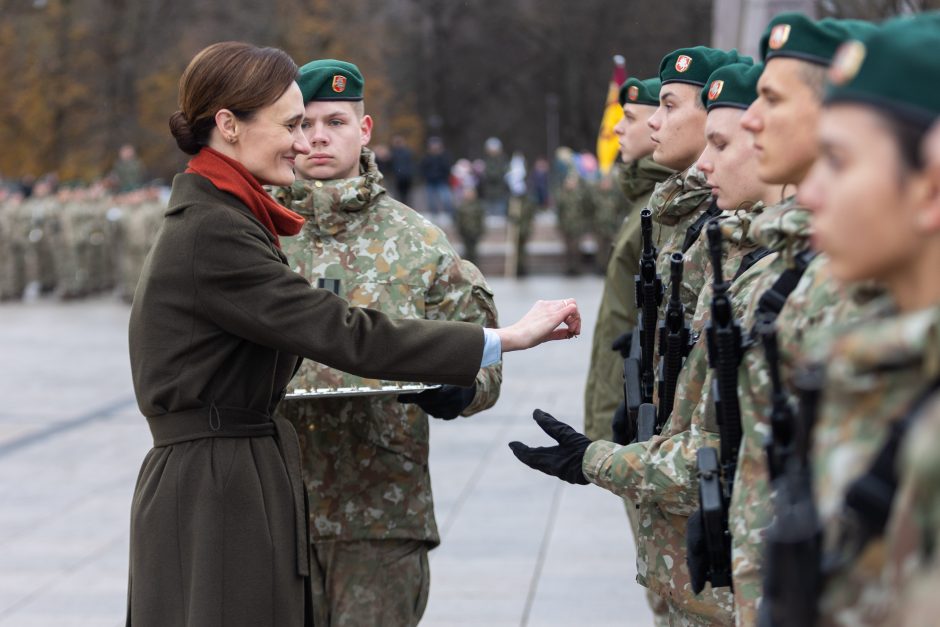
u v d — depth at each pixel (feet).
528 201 101.86
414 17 184.75
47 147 168.45
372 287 16.33
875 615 6.50
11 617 23.36
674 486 11.51
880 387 6.59
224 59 13.37
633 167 20.21
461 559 26.78
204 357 13.14
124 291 91.04
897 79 6.48
